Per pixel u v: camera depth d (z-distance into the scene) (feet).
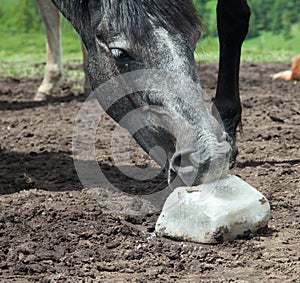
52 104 60.13
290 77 70.03
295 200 33.78
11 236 29.55
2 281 25.84
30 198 33.96
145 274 26.30
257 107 56.08
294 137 45.55
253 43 121.49
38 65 88.89
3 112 57.52
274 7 128.98
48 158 42.34
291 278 25.73
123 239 29.45
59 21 62.69
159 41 28.55
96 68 30.48
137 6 28.81
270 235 29.76
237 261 27.27
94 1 30.19
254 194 29.68
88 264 27.27
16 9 150.82
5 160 42.01
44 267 26.76
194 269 26.68
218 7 34.40
